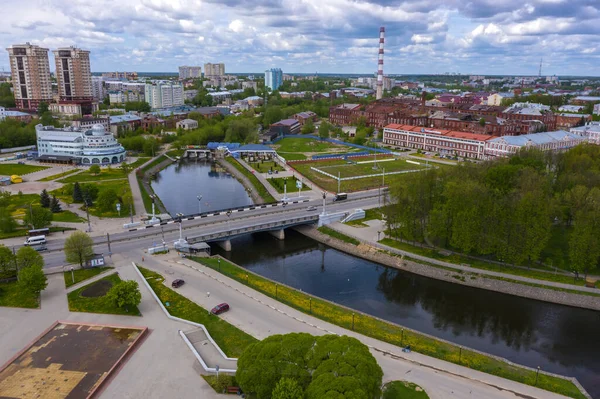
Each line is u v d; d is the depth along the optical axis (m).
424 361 85.19
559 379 82.69
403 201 146.38
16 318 97.00
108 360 82.12
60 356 83.38
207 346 87.50
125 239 144.00
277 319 99.00
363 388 60.62
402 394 74.62
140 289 110.81
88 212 174.25
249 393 69.25
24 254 111.75
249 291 112.31
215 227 156.38
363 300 121.38
